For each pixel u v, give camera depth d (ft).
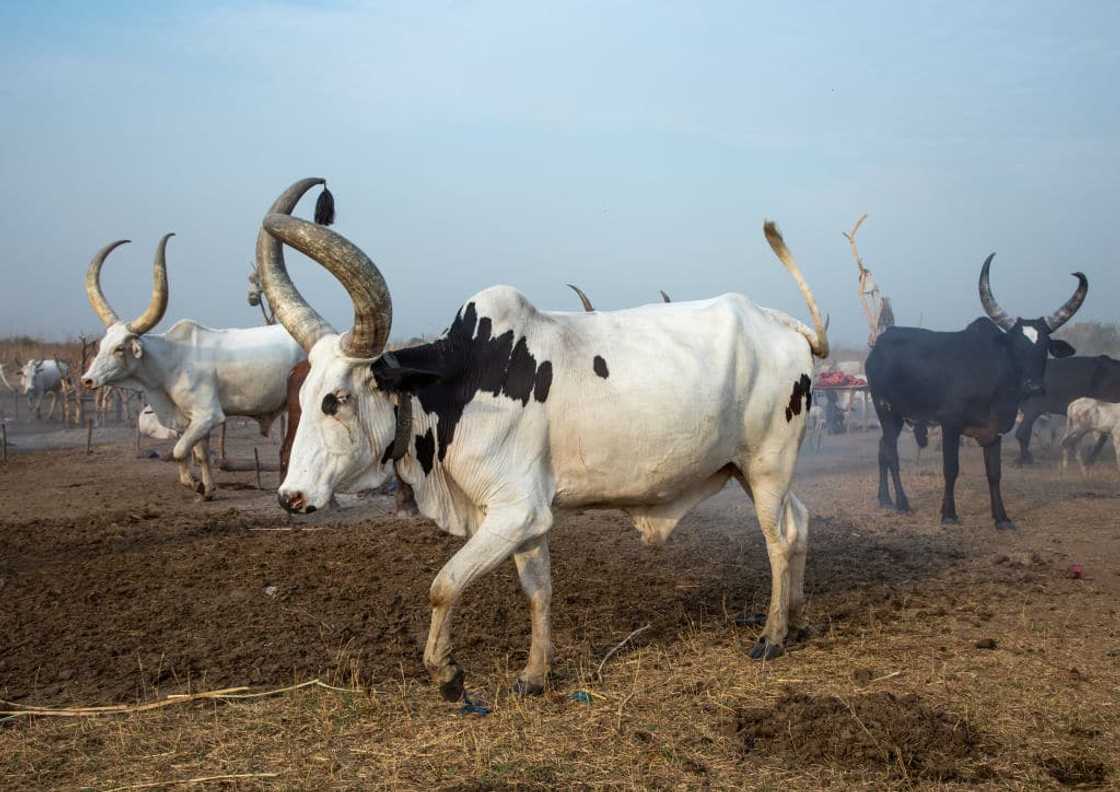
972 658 17.52
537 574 16.65
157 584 24.41
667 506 18.69
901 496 34.71
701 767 13.38
